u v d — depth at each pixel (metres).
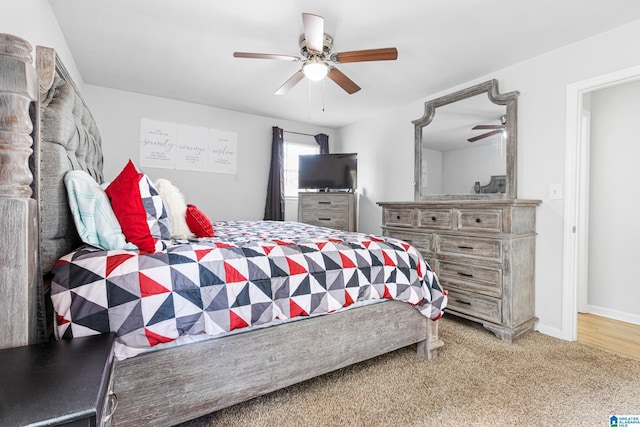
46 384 0.63
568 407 1.51
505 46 2.44
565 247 2.43
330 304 1.53
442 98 3.27
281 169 4.54
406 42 2.39
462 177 3.11
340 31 2.24
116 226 1.20
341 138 5.06
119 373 1.10
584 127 2.98
